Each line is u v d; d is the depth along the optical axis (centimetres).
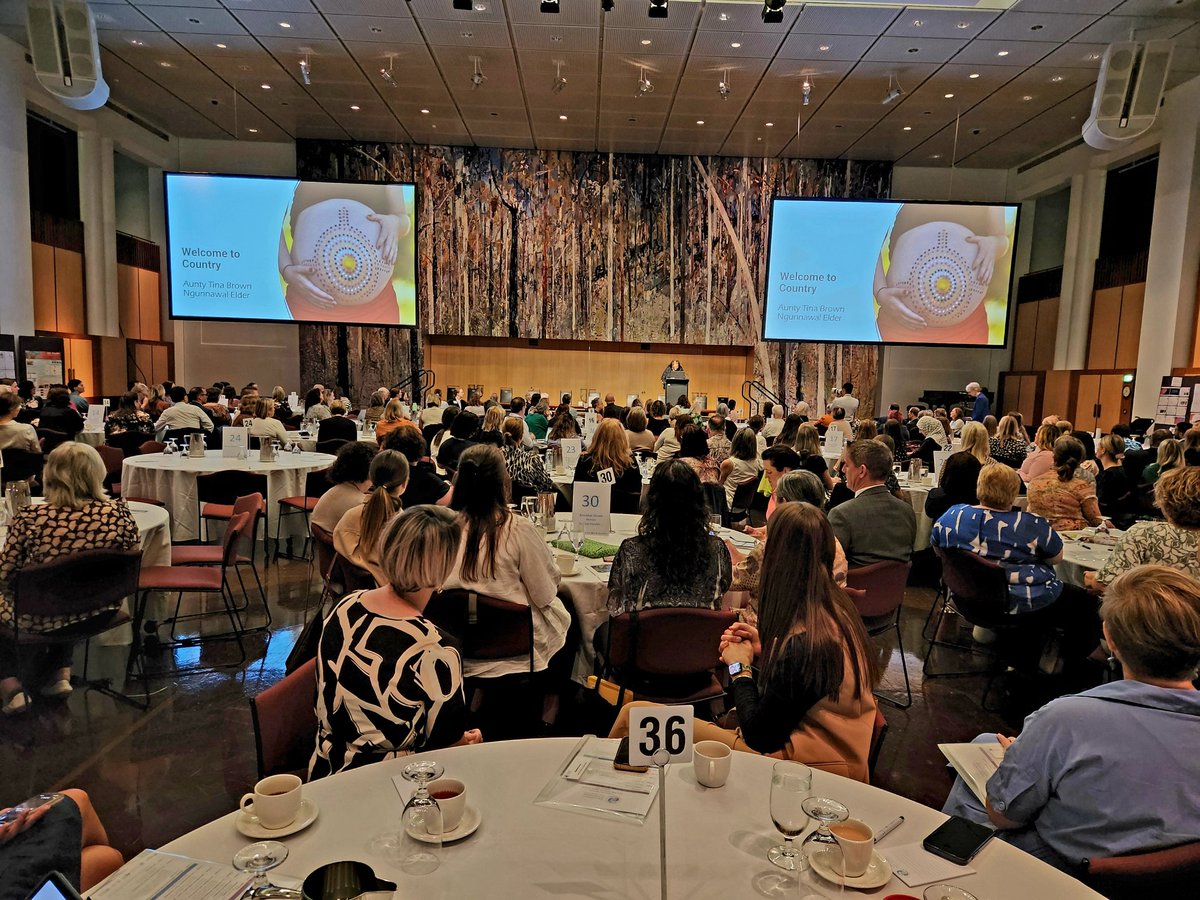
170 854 118
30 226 1019
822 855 121
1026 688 383
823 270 1170
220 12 830
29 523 292
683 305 1396
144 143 1288
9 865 115
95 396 1188
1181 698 138
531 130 1248
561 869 118
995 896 115
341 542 305
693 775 150
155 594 425
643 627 241
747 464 595
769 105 1079
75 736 304
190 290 1166
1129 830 133
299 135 1325
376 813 132
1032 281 1409
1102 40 826
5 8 827
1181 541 283
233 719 321
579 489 352
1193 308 986
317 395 1061
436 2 793
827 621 171
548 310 1393
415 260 1191
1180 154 984
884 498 362
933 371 1495
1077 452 442
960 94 1013
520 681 260
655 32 844
